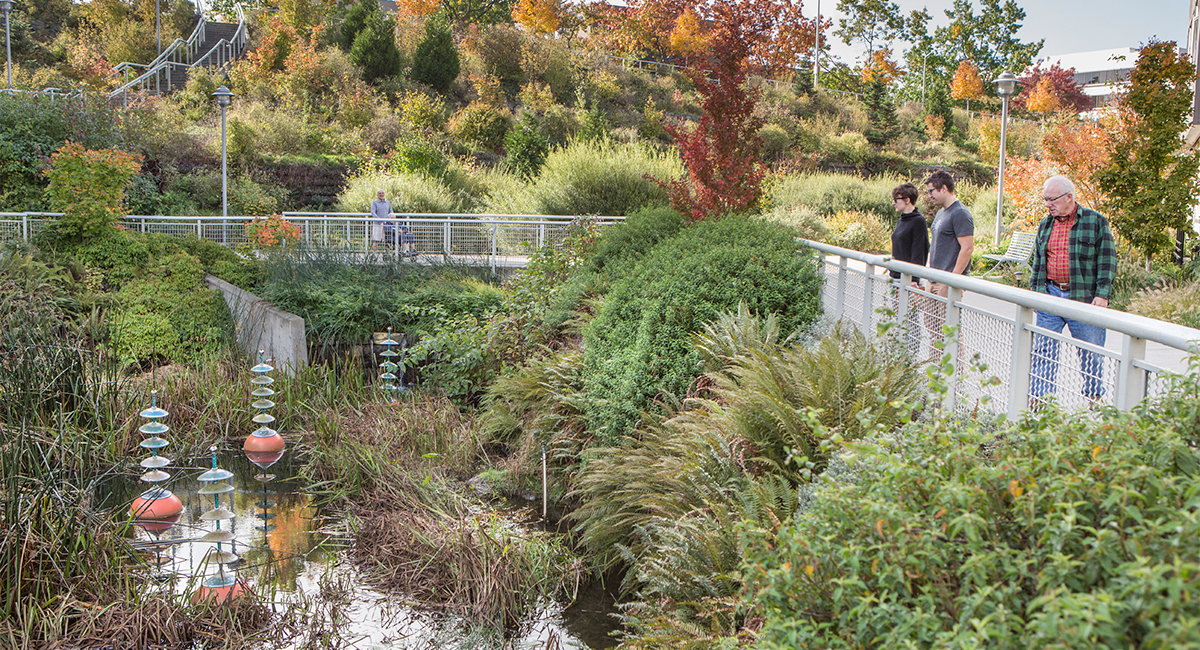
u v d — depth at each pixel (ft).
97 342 27.17
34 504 14.28
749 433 14.42
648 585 14.16
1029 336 11.50
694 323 19.80
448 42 110.42
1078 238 15.19
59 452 16.94
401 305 34.37
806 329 20.18
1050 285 15.89
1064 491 6.15
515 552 15.97
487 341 29.32
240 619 13.85
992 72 227.61
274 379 27.58
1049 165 57.77
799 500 12.16
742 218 25.27
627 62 141.08
